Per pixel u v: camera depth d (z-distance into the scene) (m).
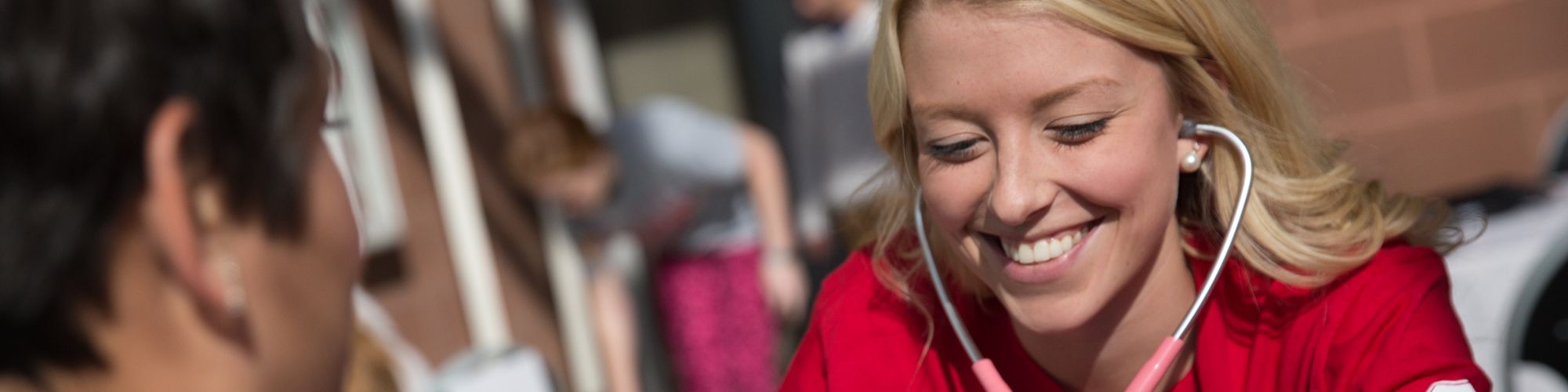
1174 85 1.07
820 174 3.65
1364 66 3.76
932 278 1.19
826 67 3.56
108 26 0.55
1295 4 3.72
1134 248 1.06
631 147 3.15
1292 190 1.14
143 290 0.59
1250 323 1.16
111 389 0.60
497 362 2.28
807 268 4.01
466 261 3.50
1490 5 3.74
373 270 3.31
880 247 1.31
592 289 3.32
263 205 0.61
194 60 0.57
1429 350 1.05
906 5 1.06
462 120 3.53
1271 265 1.14
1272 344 1.14
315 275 0.65
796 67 3.62
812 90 3.60
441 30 3.48
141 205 0.57
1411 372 1.03
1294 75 1.22
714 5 4.07
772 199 3.25
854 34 3.52
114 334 0.59
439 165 3.45
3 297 0.56
